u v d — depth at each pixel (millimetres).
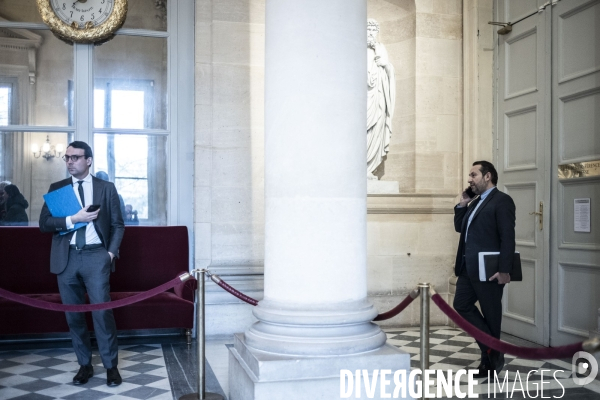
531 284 6148
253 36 6570
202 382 4105
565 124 5703
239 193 6496
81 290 4648
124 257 6258
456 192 7062
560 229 5734
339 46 3650
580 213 5488
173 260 6348
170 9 6637
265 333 3693
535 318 6051
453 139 7094
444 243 6977
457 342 5969
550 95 5883
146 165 6605
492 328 4609
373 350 3658
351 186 3670
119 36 6559
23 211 6336
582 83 5465
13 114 6332
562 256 5695
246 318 6340
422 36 7020
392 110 6938
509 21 6562
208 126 6465
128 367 5105
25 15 6371
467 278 4742
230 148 6496
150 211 6602
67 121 6445
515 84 6465
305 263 3607
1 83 6312
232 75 6512
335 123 3623
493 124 6816
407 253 6855
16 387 4504
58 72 6430
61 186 4707
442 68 7078
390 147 7316
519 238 6371
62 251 4531
